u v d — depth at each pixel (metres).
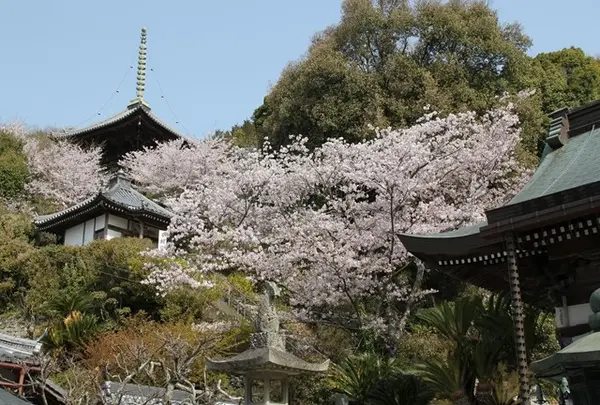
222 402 15.25
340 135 27.38
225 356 18.17
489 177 21.12
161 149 38.06
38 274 23.72
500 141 21.11
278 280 20.22
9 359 12.55
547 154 13.89
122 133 41.47
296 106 28.70
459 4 29.53
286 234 20.30
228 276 24.05
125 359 15.30
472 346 13.45
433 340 18.56
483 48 27.58
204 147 37.00
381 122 26.14
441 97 26.11
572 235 11.50
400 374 14.41
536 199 10.70
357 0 30.02
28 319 22.73
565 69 32.31
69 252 24.33
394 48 29.27
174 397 14.85
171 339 14.59
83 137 40.97
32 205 33.84
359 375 15.28
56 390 12.78
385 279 19.16
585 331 12.21
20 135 38.78
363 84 27.45
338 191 22.11
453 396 12.95
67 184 35.94
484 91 27.03
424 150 19.02
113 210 27.66
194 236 22.50
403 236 13.62
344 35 29.95
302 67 29.30
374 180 18.81
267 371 9.85
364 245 18.91
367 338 18.31
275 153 24.58
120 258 23.30
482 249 12.85
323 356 18.75
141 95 46.59
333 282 18.88
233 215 22.55
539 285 13.62
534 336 13.61
